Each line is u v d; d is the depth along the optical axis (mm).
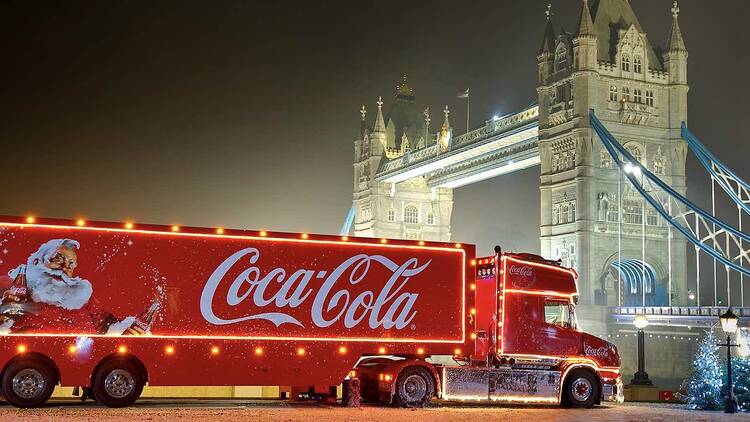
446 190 193250
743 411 32406
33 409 25594
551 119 119812
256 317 27984
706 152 113938
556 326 31484
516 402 31578
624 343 105438
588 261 109438
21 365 25922
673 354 107438
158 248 27266
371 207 188875
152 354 26875
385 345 29297
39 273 26141
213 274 27703
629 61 117250
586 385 31562
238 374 27672
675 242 114250
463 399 29703
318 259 28906
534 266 31531
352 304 29062
